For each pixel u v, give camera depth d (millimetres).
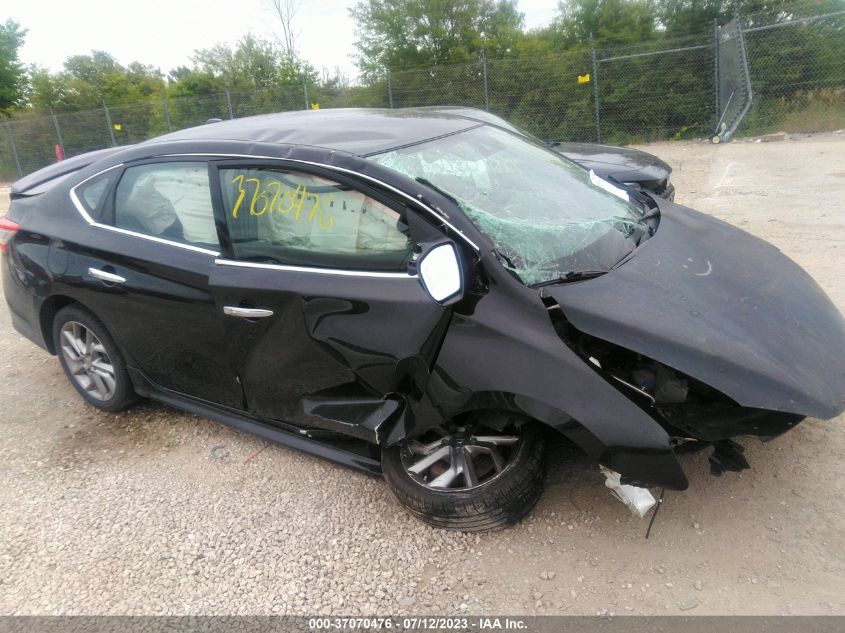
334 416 2869
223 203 3092
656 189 5238
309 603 2498
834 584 2311
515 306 2496
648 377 2506
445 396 2553
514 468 2629
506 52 20016
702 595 2328
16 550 2906
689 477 2891
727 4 16594
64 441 3760
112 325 3564
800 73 13672
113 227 3510
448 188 2812
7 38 30281
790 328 2549
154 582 2664
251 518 2988
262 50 25969
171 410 4004
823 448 3006
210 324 3121
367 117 3465
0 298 6566
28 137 22875
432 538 2746
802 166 9727
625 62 14852
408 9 20609
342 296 2711
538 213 2955
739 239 3244
